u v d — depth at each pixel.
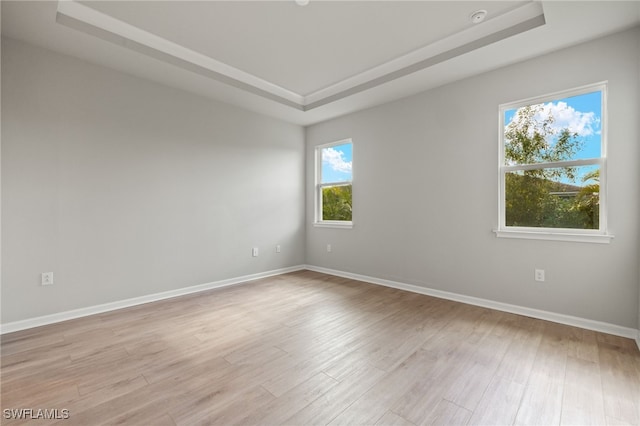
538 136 2.92
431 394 1.72
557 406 1.61
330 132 4.80
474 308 3.17
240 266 4.30
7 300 2.56
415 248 3.79
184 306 3.24
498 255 3.11
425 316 2.94
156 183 3.45
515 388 1.77
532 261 2.90
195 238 3.80
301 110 4.38
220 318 2.90
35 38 2.56
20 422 1.49
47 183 2.75
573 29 2.39
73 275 2.89
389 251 4.06
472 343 2.35
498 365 2.02
